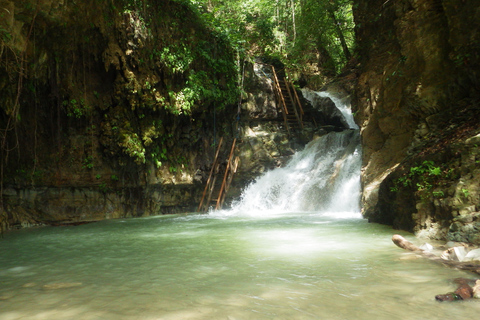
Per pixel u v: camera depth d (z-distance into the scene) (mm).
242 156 17750
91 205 13641
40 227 11766
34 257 6656
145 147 14562
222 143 17609
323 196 14922
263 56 22609
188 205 16609
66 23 11578
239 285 4426
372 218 10211
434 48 9789
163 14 14719
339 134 17375
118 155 13922
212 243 7703
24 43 9961
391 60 11641
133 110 13930
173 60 14688
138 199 14797
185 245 7547
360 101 13148
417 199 7727
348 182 14055
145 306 3730
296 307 3596
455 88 9227
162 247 7379
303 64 30828
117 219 13703
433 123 9367
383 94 11484
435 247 6262
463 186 6531
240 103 18109
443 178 7223
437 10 9898
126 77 13477
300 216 13164
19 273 5391
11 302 3977
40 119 12383
